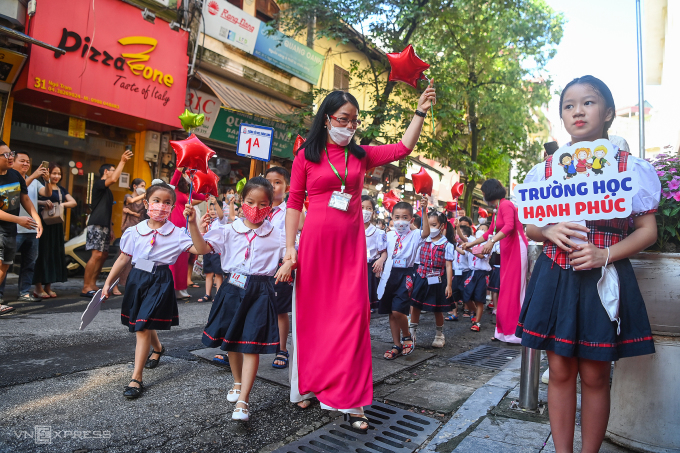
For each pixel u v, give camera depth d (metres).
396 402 3.51
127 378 3.76
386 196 6.42
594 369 2.04
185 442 2.75
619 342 1.97
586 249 1.94
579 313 2.01
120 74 9.58
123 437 2.76
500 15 14.65
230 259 3.29
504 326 5.56
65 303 6.64
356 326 2.72
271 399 3.49
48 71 8.48
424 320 7.95
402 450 2.70
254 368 3.10
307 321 2.84
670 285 2.44
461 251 7.40
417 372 4.46
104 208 7.31
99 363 4.08
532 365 3.17
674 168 2.68
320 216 2.82
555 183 2.08
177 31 10.59
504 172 24.00
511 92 16.64
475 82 16.36
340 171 2.82
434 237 5.57
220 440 2.80
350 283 2.78
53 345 4.52
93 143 10.32
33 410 3.04
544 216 2.10
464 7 14.15
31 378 3.61
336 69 16.52
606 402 2.07
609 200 1.96
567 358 2.10
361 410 2.82
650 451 2.45
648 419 2.48
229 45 12.21
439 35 14.44
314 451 2.68
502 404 3.29
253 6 13.24
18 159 6.21
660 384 2.46
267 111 12.48
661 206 2.56
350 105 2.80
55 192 6.98
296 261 2.88
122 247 3.66
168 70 10.47
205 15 11.52
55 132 9.64
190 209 3.24
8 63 8.11
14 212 5.73
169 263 3.70
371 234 5.66
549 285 2.09
